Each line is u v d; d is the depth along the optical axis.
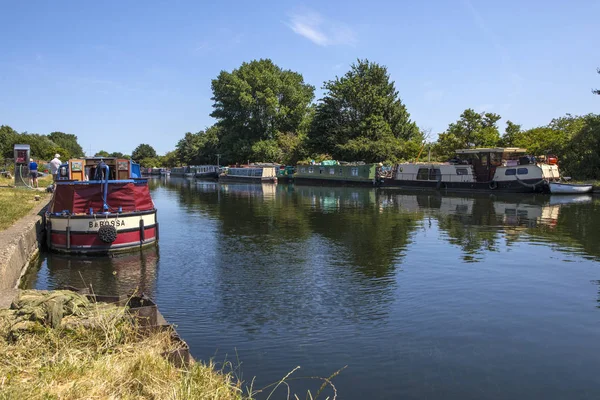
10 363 5.08
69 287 8.23
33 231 14.59
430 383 6.64
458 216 24.59
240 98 73.19
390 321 9.08
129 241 15.43
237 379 6.70
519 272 12.67
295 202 33.81
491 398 6.27
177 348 5.86
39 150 70.81
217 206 31.09
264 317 9.36
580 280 11.86
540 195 36.84
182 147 121.00
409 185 47.59
